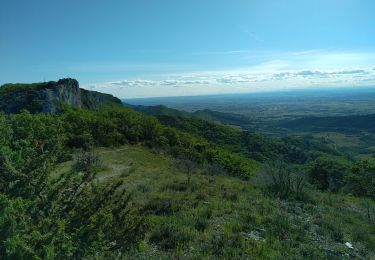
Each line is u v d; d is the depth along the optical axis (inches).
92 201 167.6
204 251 307.0
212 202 516.7
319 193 844.6
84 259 144.3
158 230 339.6
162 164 1282.0
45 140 161.5
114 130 1754.4
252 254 310.3
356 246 399.2
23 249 110.0
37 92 2176.4
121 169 960.3
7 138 153.0
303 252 337.4
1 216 112.2
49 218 138.2
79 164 178.2
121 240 175.5
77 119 1405.0
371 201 906.7
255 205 531.2
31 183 141.7
